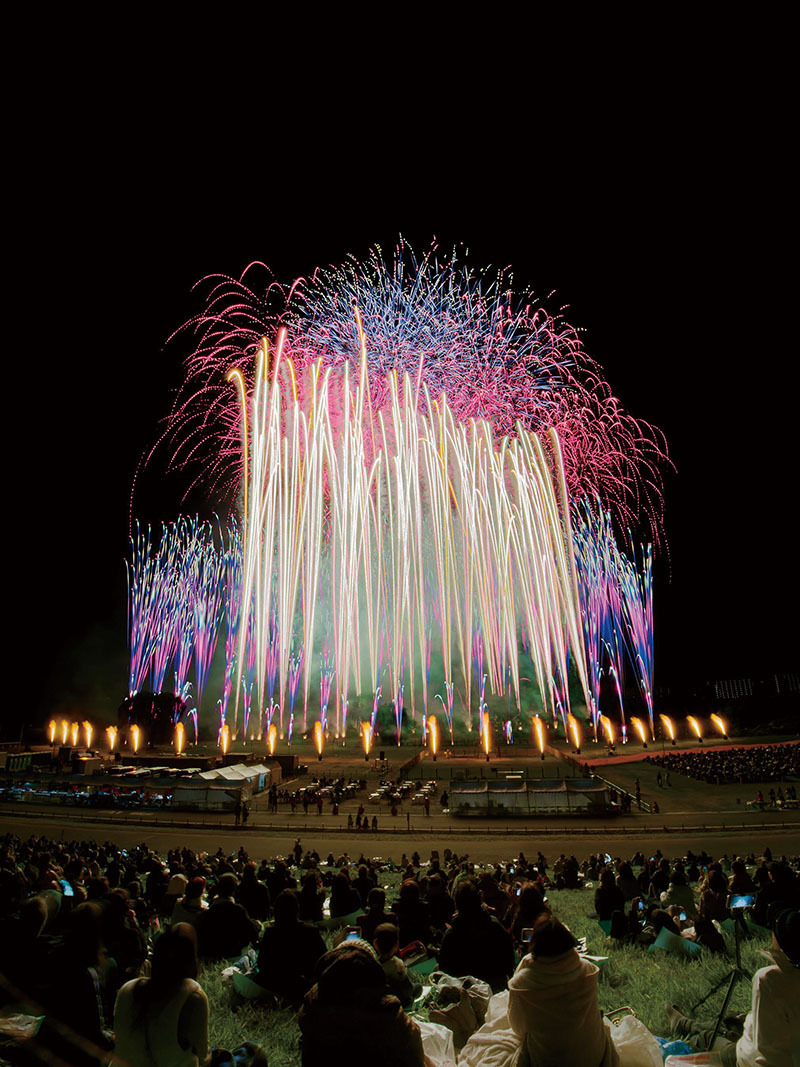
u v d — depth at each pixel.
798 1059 5.46
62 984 6.20
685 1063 6.26
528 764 89.44
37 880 14.38
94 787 67.38
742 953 11.95
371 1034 3.96
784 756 83.50
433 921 13.23
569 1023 5.36
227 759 81.38
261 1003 8.80
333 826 53.16
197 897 11.78
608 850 45.00
